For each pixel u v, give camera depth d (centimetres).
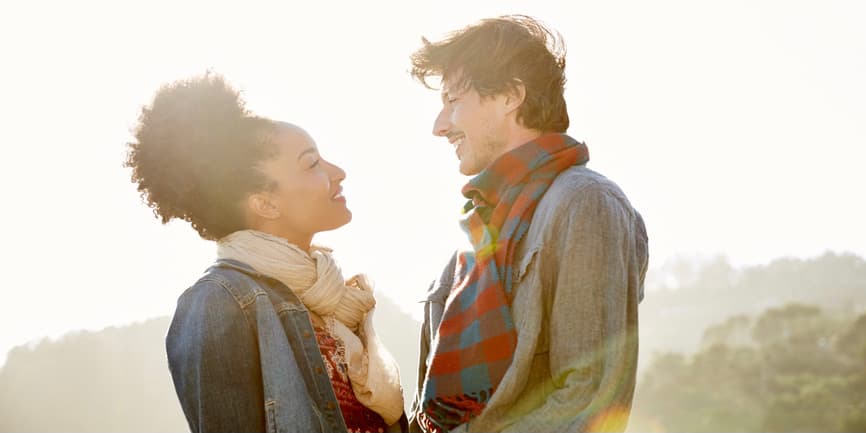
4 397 3975
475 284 210
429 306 245
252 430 208
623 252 198
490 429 198
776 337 5719
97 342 4034
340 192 240
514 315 202
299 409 208
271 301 216
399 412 235
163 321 3803
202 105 221
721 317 6228
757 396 5344
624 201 203
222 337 208
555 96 220
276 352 210
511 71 217
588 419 187
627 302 198
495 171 214
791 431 4797
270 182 226
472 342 204
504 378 196
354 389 229
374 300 242
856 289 6034
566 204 199
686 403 5547
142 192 229
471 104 222
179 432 3800
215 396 206
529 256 199
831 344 5419
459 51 223
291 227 231
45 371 4081
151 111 222
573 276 194
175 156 221
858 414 4728
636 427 5644
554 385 199
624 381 194
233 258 221
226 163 222
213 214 227
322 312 229
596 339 192
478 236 213
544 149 213
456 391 204
